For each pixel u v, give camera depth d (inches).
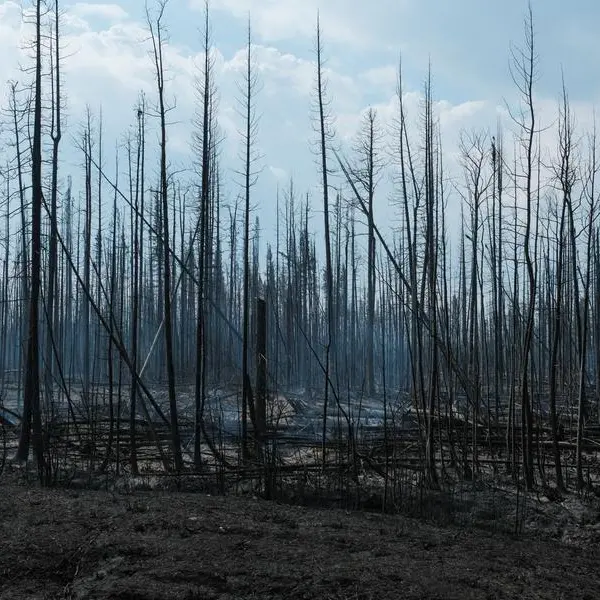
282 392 974.4
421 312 515.8
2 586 271.1
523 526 412.8
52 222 556.4
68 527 321.1
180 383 1115.9
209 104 589.0
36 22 557.9
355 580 265.9
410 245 522.3
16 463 538.6
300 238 1492.4
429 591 258.1
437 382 569.0
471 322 637.3
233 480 496.4
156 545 299.0
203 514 350.9
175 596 252.4
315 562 285.7
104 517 339.0
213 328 1339.8
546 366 1144.8
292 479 492.1
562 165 499.5
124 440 624.7
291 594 254.8
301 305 1413.6
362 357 1389.0
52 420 544.7
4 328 1116.5
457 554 316.5
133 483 479.8
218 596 253.9
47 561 287.4
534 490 473.4
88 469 507.5
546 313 1041.5
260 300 631.8
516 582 278.8
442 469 510.3
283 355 1368.1
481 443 602.5
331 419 808.9
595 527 409.4
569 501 451.8
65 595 263.9
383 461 535.5
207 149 589.6
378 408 940.6
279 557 290.2
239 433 622.8
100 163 981.8
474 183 609.0
